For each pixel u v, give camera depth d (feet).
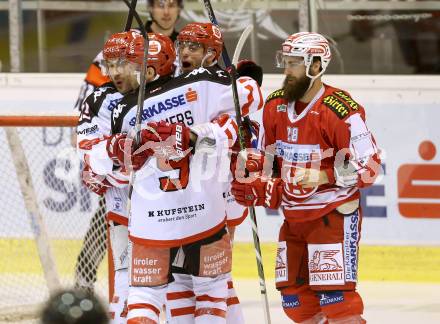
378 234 59.82
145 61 32.60
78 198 52.44
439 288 56.75
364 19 62.75
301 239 37.11
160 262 34.24
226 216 38.65
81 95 49.29
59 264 51.19
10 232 54.90
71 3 63.31
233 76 33.78
